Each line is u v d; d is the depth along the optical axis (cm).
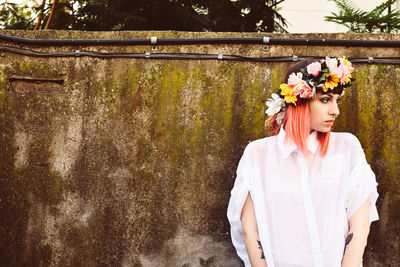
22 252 233
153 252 230
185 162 229
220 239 228
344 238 168
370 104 222
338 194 171
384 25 424
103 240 231
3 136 233
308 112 172
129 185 230
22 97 234
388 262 220
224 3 547
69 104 233
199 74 229
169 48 230
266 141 187
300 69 176
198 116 229
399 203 220
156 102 230
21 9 520
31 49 233
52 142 233
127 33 232
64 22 506
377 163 221
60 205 232
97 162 231
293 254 171
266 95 226
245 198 181
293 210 171
